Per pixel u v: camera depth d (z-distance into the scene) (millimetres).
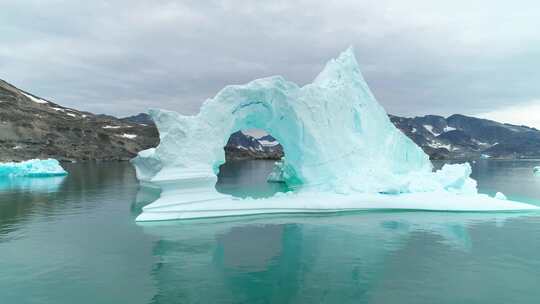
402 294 10250
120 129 140625
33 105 139000
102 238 16344
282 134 27031
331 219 20500
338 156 27688
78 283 11070
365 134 30469
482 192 34719
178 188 20922
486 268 12359
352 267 12500
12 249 14680
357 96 31844
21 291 10461
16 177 51188
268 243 15445
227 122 23141
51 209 24641
